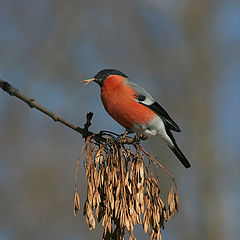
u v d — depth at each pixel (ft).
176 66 50.34
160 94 49.60
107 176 19.40
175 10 51.80
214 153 48.67
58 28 45.29
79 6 46.16
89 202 18.93
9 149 39.45
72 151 40.73
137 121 28.89
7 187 37.83
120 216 18.81
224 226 45.62
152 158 20.02
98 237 36.81
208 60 51.55
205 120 49.60
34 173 38.78
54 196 38.42
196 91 50.49
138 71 48.70
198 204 45.85
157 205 19.43
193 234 43.91
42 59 44.06
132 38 48.44
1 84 20.83
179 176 45.21
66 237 36.91
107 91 28.73
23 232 36.37
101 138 21.47
